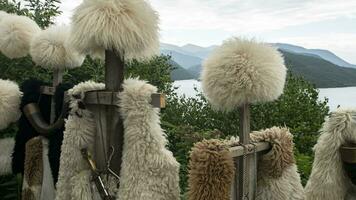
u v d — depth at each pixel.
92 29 2.19
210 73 2.22
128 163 2.29
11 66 4.27
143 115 2.27
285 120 5.71
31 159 2.87
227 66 2.17
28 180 2.88
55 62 2.88
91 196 2.38
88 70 4.64
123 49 2.25
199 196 2.11
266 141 2.34
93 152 2.44
